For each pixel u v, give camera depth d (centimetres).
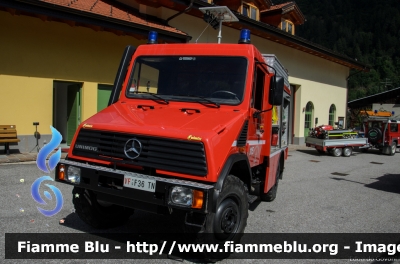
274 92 509
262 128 548
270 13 2181
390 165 1583
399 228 611
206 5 1427
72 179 418
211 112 460
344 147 1873
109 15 1127
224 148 396
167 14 1405
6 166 893
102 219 497
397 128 2122
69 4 1061
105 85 1280
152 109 483
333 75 2645
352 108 4081
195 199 357
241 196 429
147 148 395
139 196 382
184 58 518
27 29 1065
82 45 1190
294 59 2159
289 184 984
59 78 1145
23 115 1079
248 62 487
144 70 532
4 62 1030
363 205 773
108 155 413
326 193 884
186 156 380
